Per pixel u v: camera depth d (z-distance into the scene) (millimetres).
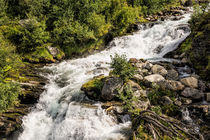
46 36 16234
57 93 9789
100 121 6891
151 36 16469
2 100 8211
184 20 19297
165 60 11312
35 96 9625
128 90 7367
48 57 15445
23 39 15148
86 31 17016
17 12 20609
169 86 7738
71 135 6883
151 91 7816
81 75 11781
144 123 5941
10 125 8062
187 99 7160
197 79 7988
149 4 27594
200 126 6090
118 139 5859
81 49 17016
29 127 8320
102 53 16531
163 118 5844
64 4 19125
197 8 12531
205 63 8539
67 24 17453
